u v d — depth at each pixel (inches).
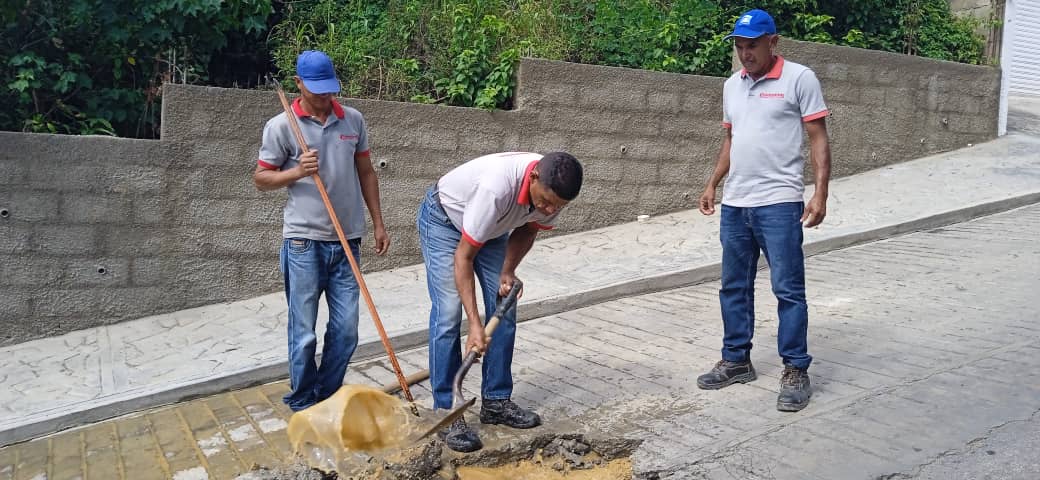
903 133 381.7
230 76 328.2
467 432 150.6
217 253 260.7
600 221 323.6
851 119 367.6
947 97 390.6
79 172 241.8
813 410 155.9
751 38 159.8
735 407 162.9
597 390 179.5
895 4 417.7
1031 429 137.9
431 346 157.2
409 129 286.4
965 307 209.5
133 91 274.1
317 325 232.2
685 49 369.1
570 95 311.9
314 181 168.2
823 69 358.0
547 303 240.2
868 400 157.5
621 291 252.4
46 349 229.8
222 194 259.4
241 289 265.0
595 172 320.2
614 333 220.2
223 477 148.4
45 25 263.9
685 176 339.0
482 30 311.9
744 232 168.6
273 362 203.6
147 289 253.0
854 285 240.4
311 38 336.5
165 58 284.0
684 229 313.7
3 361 220.7
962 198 322.0
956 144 397.7
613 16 353.4
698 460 140.6
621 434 154.5
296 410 179.6
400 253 289.3
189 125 253.6
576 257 285.7
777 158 161.9
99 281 247.0
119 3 263.6
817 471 132.1
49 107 266.4
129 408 186.7
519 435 155.8
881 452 136.0
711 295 250.7
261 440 165.5
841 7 408.8
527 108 305.1
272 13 328.8
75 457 163.3
